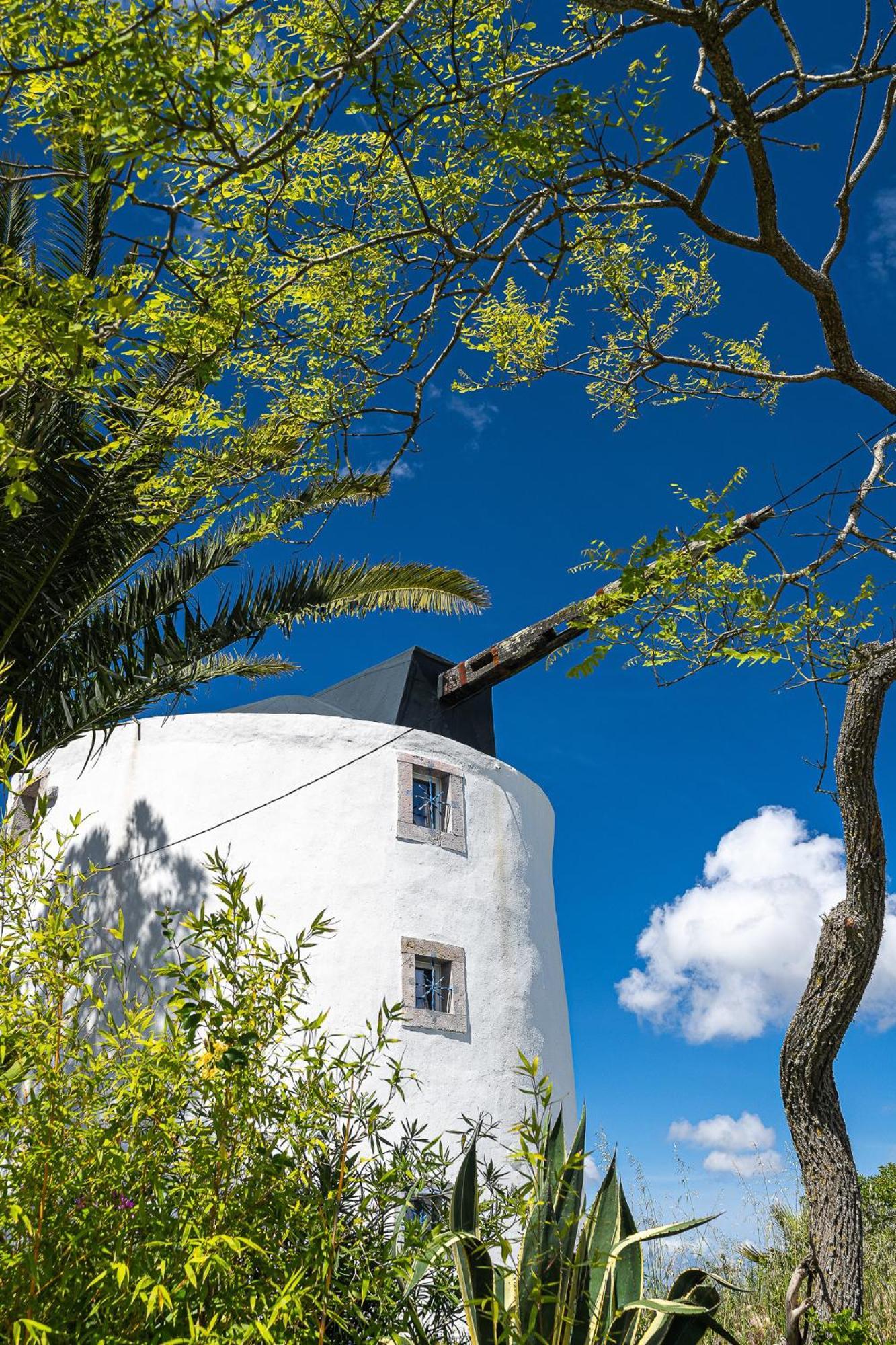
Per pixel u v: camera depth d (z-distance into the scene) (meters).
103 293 2.85
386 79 3.07
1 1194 2.25
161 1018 8.48
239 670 10.16
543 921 14.81
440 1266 3.07
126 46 2.42
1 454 2.76
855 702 4.63
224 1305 2.32
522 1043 13.34
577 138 3.39
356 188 3.84
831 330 4.58
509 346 5.24
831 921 4.62
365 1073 2.94
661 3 3.34
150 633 9.34
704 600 3.88
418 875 13.47
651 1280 4.71
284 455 3.88
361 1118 2.92
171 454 3.87
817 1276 4.34
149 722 13.75
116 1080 2.56
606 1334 3.42
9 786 2.77
